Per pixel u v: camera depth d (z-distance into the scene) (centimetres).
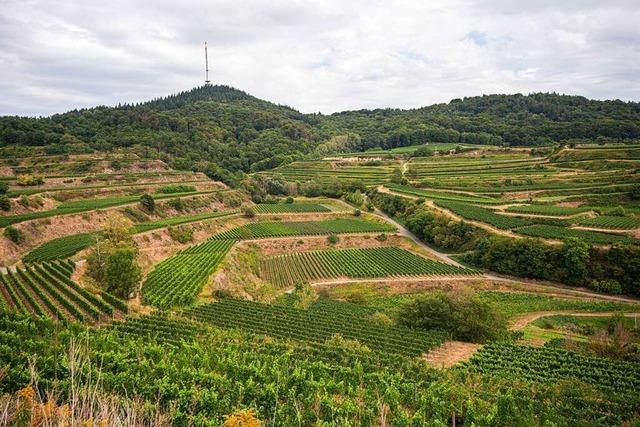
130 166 14800
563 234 9538
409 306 6159
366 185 16875
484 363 4512
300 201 16238
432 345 5075
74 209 9644
